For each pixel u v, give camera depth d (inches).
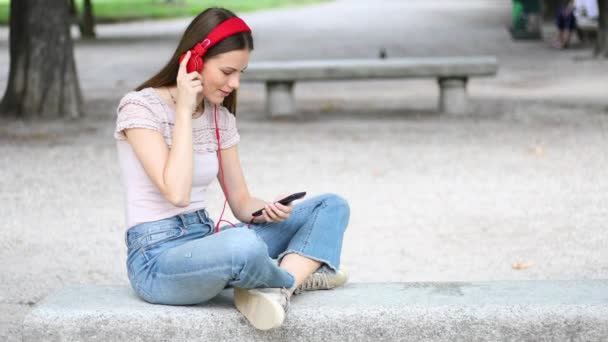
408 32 1457.9
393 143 497.4
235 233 150.7
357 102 713.6
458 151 467.8
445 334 157.1
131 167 160.7
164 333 156.5
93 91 783.1
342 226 171.3
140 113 157.2
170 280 155.3
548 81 832.3
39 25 599.5
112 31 1617.9
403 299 161.9
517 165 426.0
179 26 1732.3
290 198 167.0
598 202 343.6
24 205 347.3
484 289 167.8
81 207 344.2
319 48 1198.9
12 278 253.3
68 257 275.7
